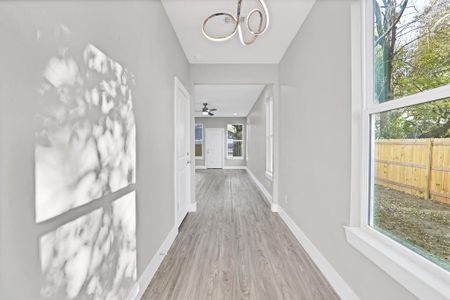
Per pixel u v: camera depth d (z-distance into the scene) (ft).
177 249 8.98
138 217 6.01
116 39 4.87
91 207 3.97
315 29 8.10
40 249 2.94
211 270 7.49
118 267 4.92
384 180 5.18
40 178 2.95
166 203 8.75
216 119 40.29
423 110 4.15
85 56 3.84
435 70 3.91
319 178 7.76
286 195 11.96
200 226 11.50
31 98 2.83
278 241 9.73
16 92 2.65
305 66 9.12
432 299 3.58
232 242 9.61
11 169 2.60
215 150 40.34
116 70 4.87
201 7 8.34
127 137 5.36
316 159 8.03
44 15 3.01
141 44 6.24
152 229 7.12
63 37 3.34
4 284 2.53
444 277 3.68
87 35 3.90
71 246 3.48
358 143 5.86
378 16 5.37
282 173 12.85
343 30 6.26
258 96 22.75
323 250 7.40
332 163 6.88
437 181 3.87
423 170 4.15
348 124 6.04
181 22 9.30
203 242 9.62
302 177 9.45
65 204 3.36
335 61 6.70
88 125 3.91
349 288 5.89
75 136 3.58
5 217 2.53
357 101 5.86
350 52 5.93
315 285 6.73
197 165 40.40
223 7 8.37
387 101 5.08
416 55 4.30
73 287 3.51
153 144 7.20
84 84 3.81
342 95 6.34
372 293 5.01
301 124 9.62
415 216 4.33
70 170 3.47
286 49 11.89
